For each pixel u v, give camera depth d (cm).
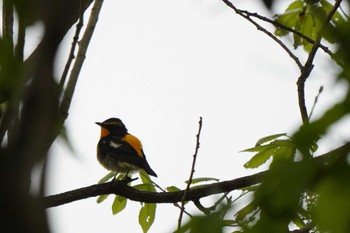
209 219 362
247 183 924
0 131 546
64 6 348
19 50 375
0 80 350
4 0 346
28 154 331
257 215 352
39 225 309
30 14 338
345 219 308
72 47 654
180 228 366
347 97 306
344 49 316
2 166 316
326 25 349
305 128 311
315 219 317
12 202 308
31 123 340
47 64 341
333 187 314
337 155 317
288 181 325
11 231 304
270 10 338
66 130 439
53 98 350
